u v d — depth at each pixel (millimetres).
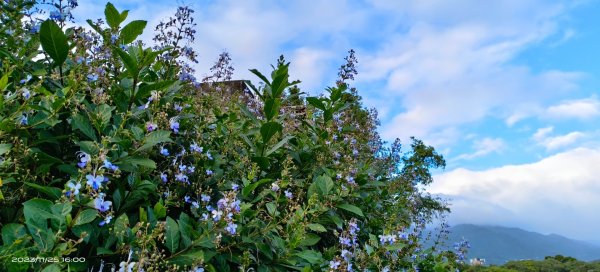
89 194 2057
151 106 2885
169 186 2973
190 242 2443
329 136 4910
